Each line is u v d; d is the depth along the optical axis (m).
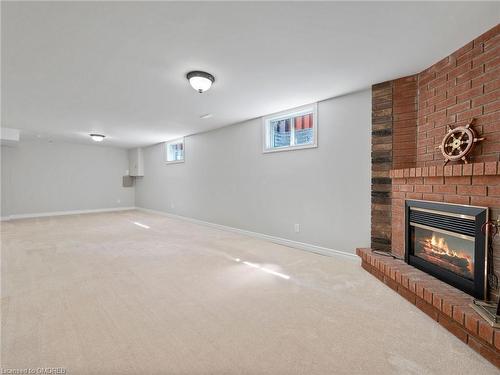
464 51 2.02
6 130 5.17
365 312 1.91
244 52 2.13
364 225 2.99
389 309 1.95
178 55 2.18
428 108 2.41
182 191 6.32
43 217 6.76
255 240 4.23
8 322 1.73
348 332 1.65
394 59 2.25
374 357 1.42
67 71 2.49
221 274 2.69
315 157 3.45
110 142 7.16
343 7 1.57
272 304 2.03
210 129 5.27
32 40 1.93
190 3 1.54
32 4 1.52
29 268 2.81
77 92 3.07
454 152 2.06
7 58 2.21
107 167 8.13
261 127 4.21
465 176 1.85
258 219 4.34
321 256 3.33
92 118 4.36
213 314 1.87
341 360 1.39
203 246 3.84
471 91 1.96
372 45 2.02
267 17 1.67
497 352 1.34
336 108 3.21
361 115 2.98
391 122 2.70
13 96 3.21
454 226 1.94
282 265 2.98
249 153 4.46
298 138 3.82
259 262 3.09
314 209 3.48
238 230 4.75
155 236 4.53
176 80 2.71
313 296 2.18
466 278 1.82
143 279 2.54
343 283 2.45
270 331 1.66
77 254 3.38
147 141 6.95
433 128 2.35
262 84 2.81
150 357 1.41
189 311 1.92
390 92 2.70
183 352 1.45
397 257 2.58
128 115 4.16
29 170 6.79
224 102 3.46
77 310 1.91
